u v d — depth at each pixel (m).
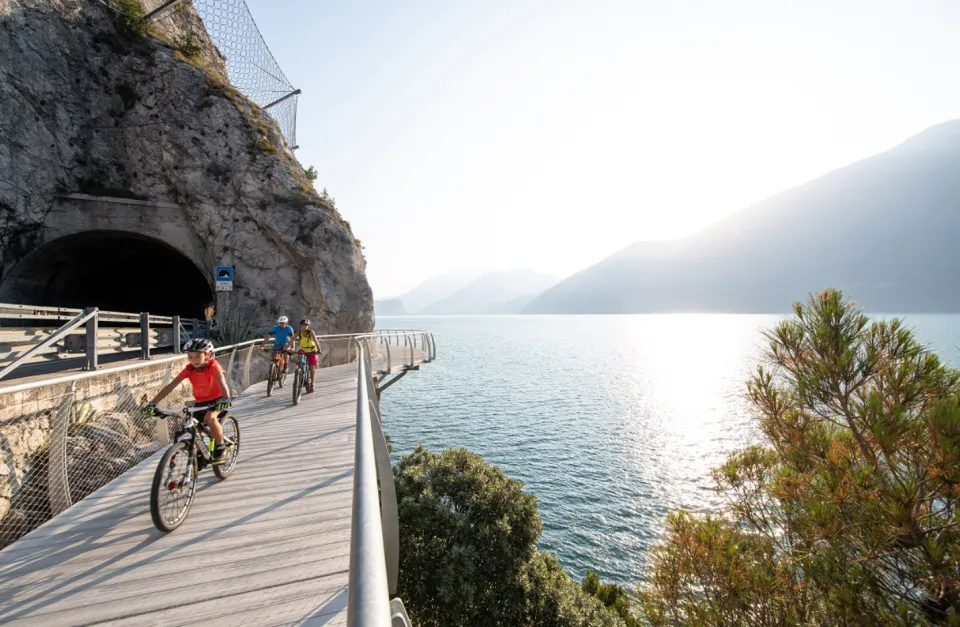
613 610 18.00
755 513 5.86
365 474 1.82
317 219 25.17
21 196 20.80
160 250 29.50
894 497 4.33
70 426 8.11
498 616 13.05
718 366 124.81
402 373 21.05
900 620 4.16
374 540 1.22
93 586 3.82
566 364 126.69
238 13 26.38
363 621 0.75
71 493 6.90
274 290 24.92
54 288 25.52
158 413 4.98
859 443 4.96
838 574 4.61
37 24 21.20
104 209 22.92
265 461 7.07
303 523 4.98
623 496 35.94
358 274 25.75
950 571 3.97
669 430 57.06
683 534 6.01
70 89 22.19
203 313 37.56
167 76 24.34
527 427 55.78
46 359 10.54
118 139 23.47
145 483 6.36
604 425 58.41
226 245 24.47
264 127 26.14
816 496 5.17
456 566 12.25
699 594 5.70
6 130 20.31
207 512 5.27
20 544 4.55
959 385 4.45
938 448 4.21
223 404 5.60
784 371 5.61
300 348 11.83
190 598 3.64
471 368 115.44
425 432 52.50
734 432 56.56
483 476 14.91
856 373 4.84
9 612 3.47
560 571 16.86
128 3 24.09
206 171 24.33
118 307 33.81
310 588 3.78
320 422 9.52
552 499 35.12
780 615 5.07
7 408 6.84
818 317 5.22
